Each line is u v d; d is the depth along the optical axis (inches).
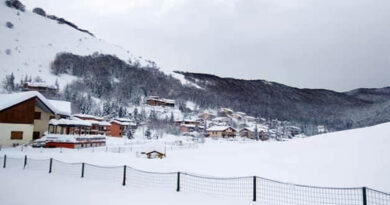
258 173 770.2
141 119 4303.6
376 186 569.9
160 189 534.3
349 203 462.9
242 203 446.3
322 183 626.8
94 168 780.6
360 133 1067.3
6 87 5280.5
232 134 4699.8
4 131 1482.5
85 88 6437.0
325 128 7637.8
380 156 740.7
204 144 2837.1
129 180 621.0
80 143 1631.4
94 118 3211.1
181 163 1025.5
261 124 7052.2
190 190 539.8
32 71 7691.9
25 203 430.9
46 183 571.2
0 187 531.5
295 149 1096.8
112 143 2267.5
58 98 4990.2
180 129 4507.9
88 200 445.7
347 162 765.9
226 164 989.8
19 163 858.1
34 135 1744.6
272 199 484.4
